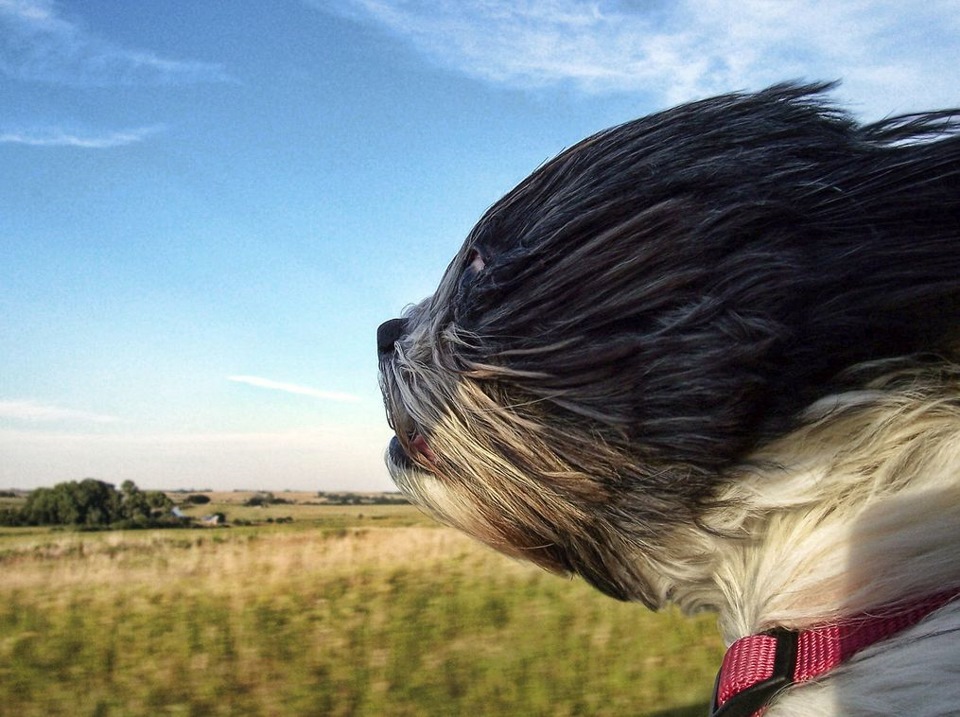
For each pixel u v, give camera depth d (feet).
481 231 5.43
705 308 4.16
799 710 3.77
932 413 4.00
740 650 4.06
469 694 18.45
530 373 4.66
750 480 4.24
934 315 3.96
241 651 20.99
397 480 6.03
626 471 4.44
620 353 4.33
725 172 4.42
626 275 4.39
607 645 20.57
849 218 4.12
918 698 3.51
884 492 4.02
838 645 3.83
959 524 3.84
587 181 4.91
